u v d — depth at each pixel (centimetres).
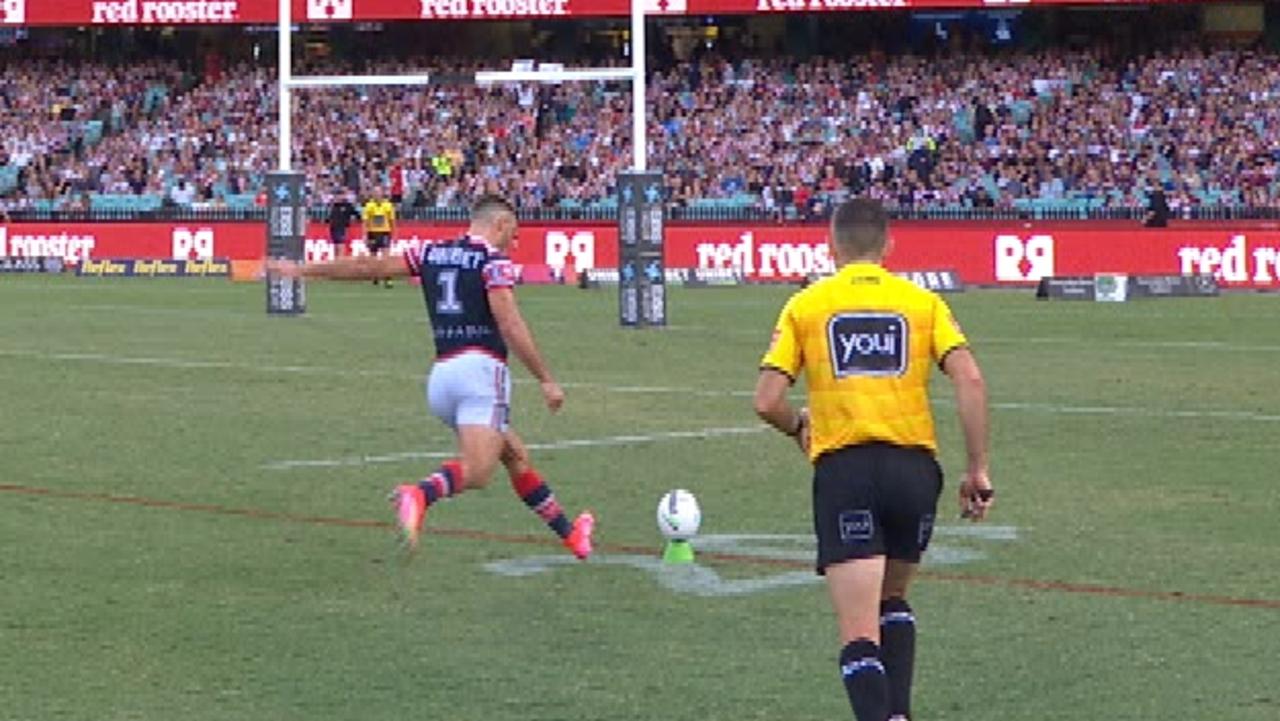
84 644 2602
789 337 2038
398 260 2961
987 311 9156
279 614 2788
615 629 2695
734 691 2359
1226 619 2744
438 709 2280
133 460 4281
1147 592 2925
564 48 14350
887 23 13762
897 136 12962
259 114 14250
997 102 12975
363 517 3591
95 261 13050
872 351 2012
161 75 14675
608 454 4394
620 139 13400
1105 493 3847
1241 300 9938
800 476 4081
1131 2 12288
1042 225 11225
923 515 2016
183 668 2473
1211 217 11238
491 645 2602
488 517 3600
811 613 2794
